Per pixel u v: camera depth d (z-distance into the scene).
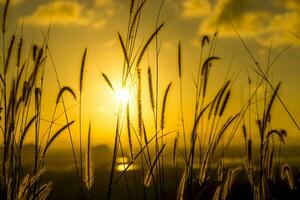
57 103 0.93
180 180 0.93
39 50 0.94
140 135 0.95
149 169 0.94
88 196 0.92
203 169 0.94
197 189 0.93
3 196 0.86
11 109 0.89
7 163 0.88
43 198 0.90
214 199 0.92
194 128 0.96
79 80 0.94
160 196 0.93
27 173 0.89
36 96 0.92
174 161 0.96
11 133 0.89
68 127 0.91
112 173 0.88
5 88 0.90
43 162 0.90
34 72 0.93
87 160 0.92
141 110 0.95
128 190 0.93
